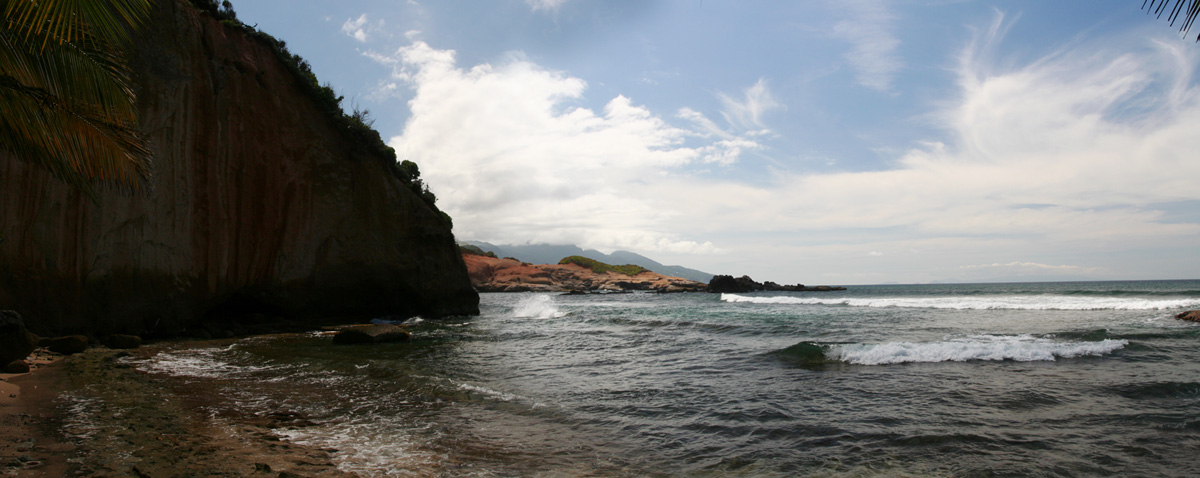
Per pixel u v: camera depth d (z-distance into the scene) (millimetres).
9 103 6785
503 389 10188
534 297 86125
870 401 8656
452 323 28625
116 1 6688
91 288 16906
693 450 6477
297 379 11227
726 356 14008
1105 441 6527
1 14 6332
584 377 11438
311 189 26859
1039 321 22219
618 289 130375
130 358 13984
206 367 12875
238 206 23156
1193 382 9188
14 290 14922
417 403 8992
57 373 10938
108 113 7664
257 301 24312
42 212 15609
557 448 6586
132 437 6527
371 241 29594
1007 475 5527
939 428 7113
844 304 41406
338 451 6324
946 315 26750
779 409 8281
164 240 19578
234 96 23266
